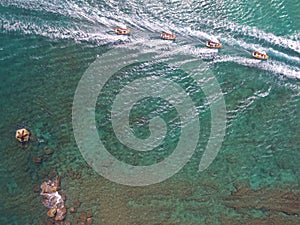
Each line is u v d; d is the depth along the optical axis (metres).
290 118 23.73
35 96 24.50
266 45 25.59
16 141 23.05
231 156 22.81
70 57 25.69
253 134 23.38
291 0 26.33
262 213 21.11
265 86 24.67
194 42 25.92
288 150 22.83
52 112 24.03
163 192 21.80
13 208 21.55
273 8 26.27
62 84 24.84
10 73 25.22
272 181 21.98
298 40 25.53
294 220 20.84
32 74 25.17
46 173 22.36
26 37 26.30
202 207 21.38
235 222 20.94
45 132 23.44
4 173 22.36
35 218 21.25
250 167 22.44
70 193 21.84
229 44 25.81
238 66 25.19
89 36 26.25
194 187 21.94
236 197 21.61
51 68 25.34
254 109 24.09
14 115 23.92
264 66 25.11
